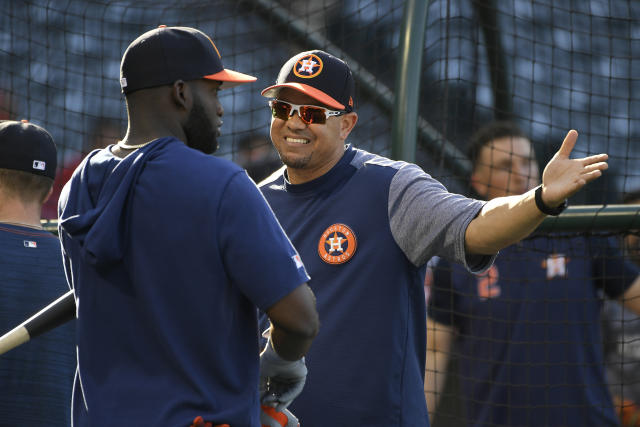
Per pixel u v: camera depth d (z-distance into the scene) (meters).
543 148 21.12
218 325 6.30
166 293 6.28
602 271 12.97
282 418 7.34
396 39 18.88
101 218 6.30
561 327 12.80
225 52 20.66
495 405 12.70
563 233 12.70
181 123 6.75
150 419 6.16
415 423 8.95
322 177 9.36
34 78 21.28
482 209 8.12
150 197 6.32
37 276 9.87
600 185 19.36
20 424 9.52
